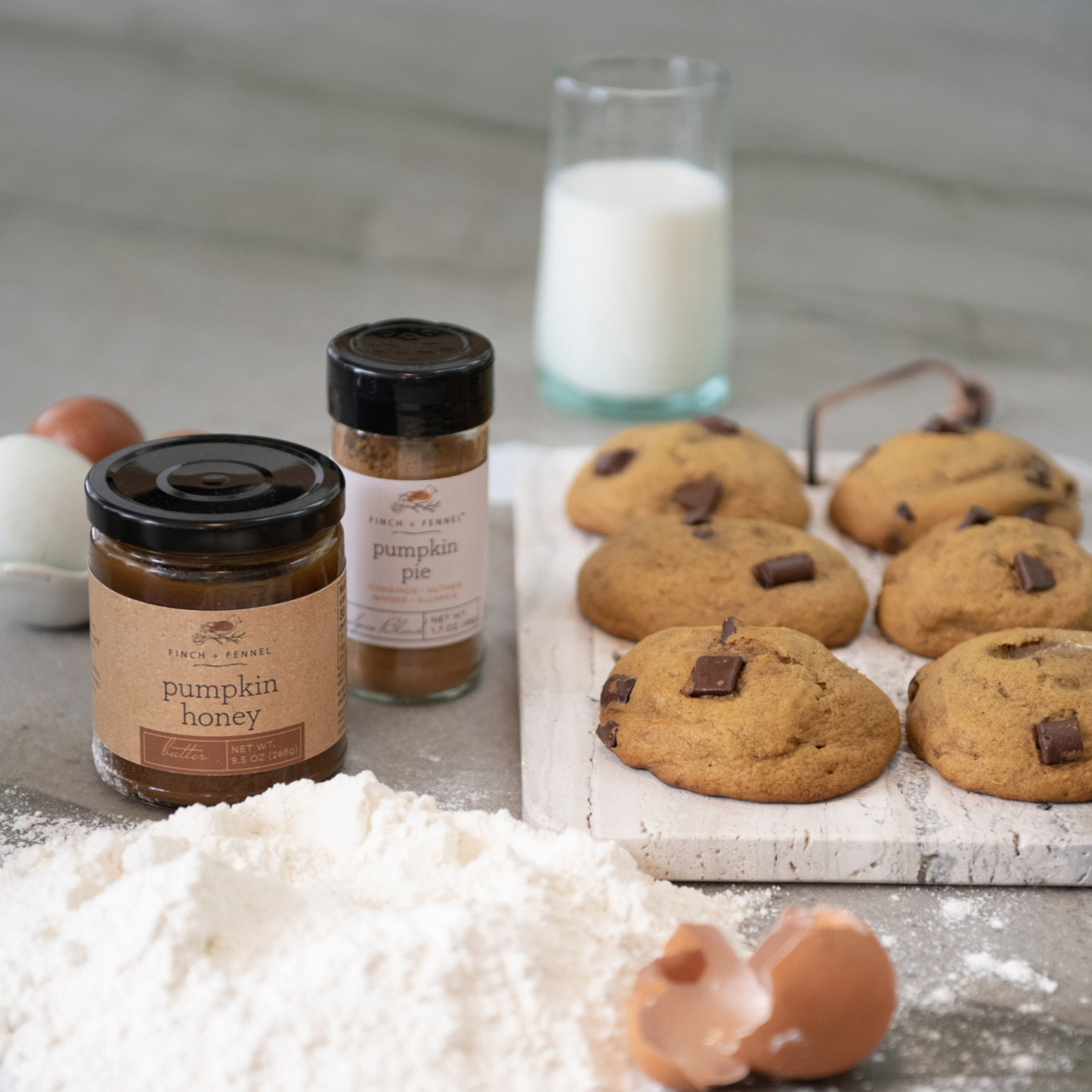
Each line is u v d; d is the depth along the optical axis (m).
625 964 0.69
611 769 0.77
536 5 1.46
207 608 0.73
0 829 0.76
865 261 1.40
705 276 1.08
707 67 1.09
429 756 0.80
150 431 1.06
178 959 0.67
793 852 0.74
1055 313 1.31
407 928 0.68
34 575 0.84
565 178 1.08
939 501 0.89
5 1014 0.68
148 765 0.75
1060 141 1.46
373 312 1.28
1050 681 0.77
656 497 0.90
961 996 0.71
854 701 0.77
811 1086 0.68
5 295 1.26
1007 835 0.74
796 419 1.11
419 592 0.81
